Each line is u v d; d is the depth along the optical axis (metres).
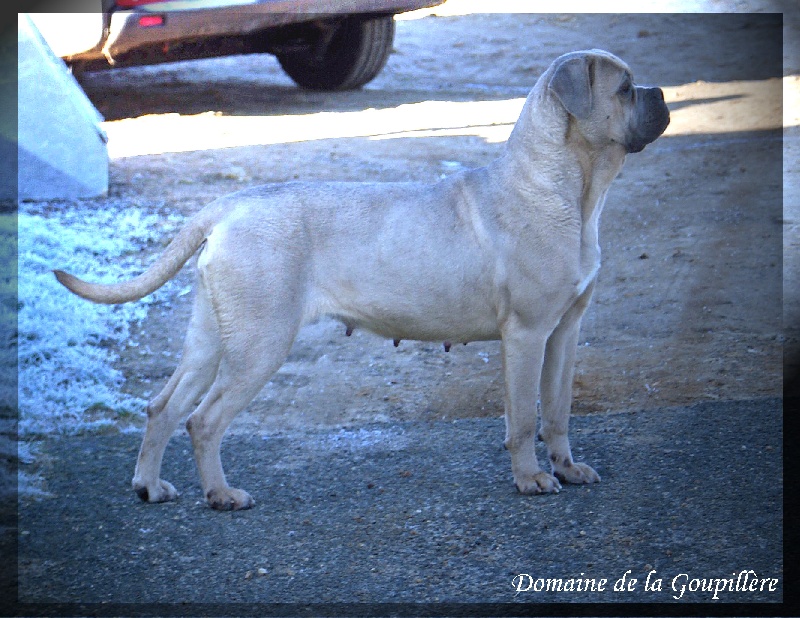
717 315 5.26
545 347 4.28
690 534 4.03
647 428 4.54
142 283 4.18
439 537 4.07
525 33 11.40
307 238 4.21
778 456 4.36
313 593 3.89
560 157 4.17
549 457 4.31
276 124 8.12
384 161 7.08
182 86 9.45
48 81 6.20
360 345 5.23
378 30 9.02
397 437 4.59
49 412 4.69
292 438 4.60
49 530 4.13
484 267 4.21
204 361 4.25
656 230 6.08
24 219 5.84
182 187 6.54
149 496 4.25
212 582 3.93
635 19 11.81
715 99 8.91
